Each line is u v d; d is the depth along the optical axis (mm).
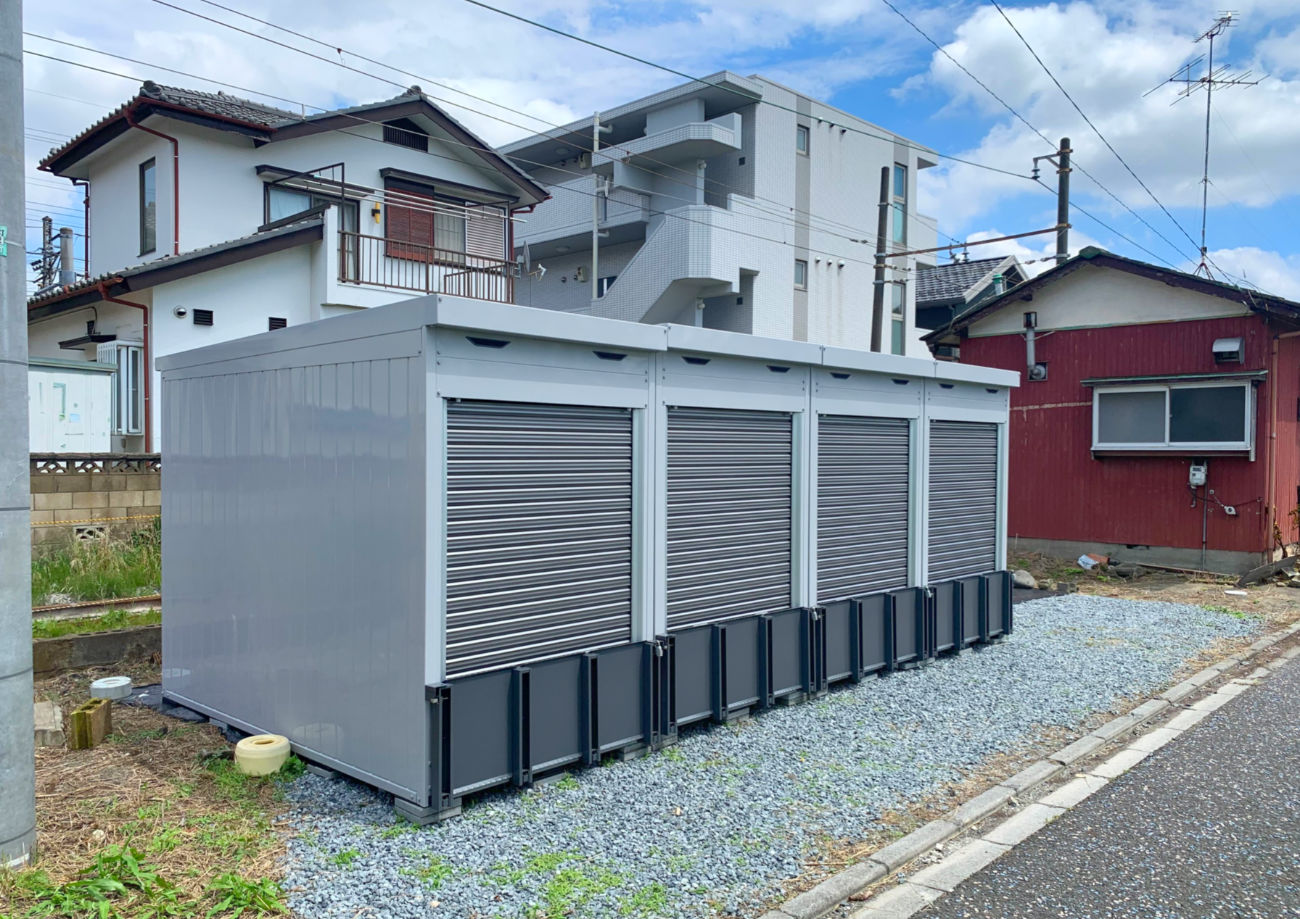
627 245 23922
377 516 4285
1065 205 16562
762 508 5996
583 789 4504
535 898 3371
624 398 5000
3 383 3441
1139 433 12969
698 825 4105
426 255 15312
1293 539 13078
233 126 12945
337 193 14438
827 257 24078
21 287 3523
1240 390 12031
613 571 5020
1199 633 8836
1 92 3453
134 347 11469
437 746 4016
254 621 5188
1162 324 12891
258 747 4660
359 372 4398
